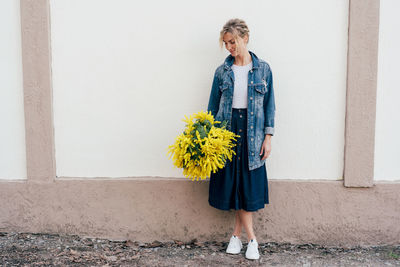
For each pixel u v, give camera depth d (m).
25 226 3.54
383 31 3.31
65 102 3.46
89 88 3.45
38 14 3.36
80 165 3.52
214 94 3.20
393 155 3.40
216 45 3.38
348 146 3.35
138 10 3.38
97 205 3.50
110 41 3.41
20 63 3.46
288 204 3.44
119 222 3.51
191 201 3.47
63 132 3.49
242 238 3.47
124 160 3.50
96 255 3.22
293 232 3.46
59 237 3.50
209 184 3.38
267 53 3.37
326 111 3.40
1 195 3.52
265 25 3.35
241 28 2.95
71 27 3.40
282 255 3.26
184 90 3.43
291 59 3.37
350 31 3.27
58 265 3.03
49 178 3.49
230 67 3.10
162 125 3.47
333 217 3.43
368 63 3.28
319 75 3.37
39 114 3.43
